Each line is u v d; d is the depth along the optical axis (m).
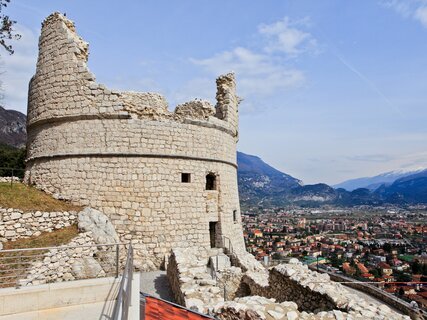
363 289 19.83
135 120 19.86
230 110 24.98
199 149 21.66
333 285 10.32
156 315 8.10
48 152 20.17
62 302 9.90
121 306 5.33
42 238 16.30
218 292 10.93
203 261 14.80
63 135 19.86
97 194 19.08
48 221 17.23
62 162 19.69
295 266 12.41
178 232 19.95
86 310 9.69
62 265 15.05
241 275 16.08
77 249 15.96
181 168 20.78
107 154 19.38
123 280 6.57
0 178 22.64
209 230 21.69
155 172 19.91
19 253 14.77
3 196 17.45
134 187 19.38
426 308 15.51
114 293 10.30
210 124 22.38
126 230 18.83
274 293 12.59
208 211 21.61
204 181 21.75
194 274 12.54
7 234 15.92
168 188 20.12
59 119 19.98
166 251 19.30
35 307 9.62
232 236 23.09
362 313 8.27
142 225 19.11
